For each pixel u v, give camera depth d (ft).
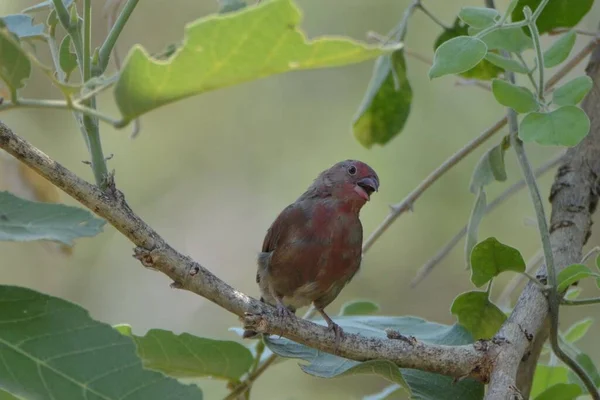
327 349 19.31
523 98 17.88
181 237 58.59
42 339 12.34
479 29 20.27
